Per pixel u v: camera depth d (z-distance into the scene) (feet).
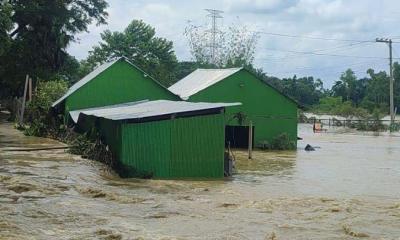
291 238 37.78
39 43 174.29
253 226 41.24
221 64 292.61
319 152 124.36
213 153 73.51
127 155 68.49
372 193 63.62
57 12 168.76
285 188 66.13
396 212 49.62
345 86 470.39
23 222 38.52
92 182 58.95
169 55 280.10
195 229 39.42
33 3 165.17
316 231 40.37
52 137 100.17
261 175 79.15
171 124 71.05
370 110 349.41
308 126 269.85
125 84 122.11
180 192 58.13
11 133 109.91
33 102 127.03
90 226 38.68
